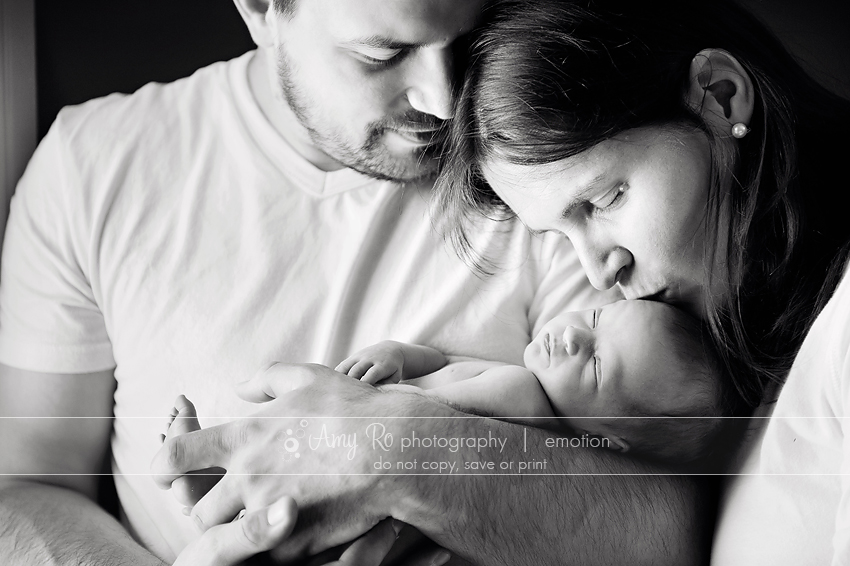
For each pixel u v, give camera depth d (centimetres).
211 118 128
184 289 120
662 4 90
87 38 132
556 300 119
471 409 102
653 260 91
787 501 80
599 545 91
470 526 87
